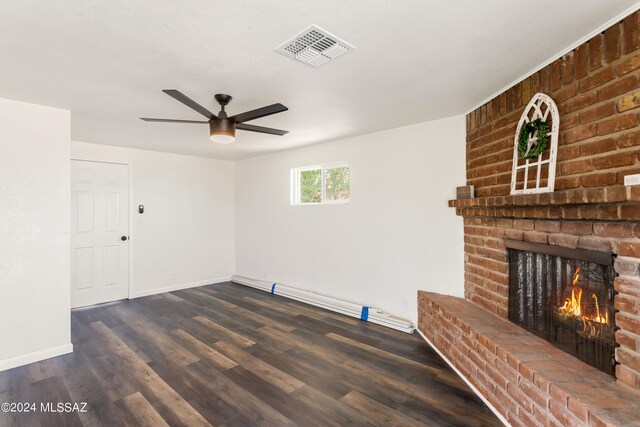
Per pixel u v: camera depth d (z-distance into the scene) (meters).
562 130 1.90
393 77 2.26
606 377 1.65
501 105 2.52
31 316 2.79
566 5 1.46
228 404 2.17
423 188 3.40
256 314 4.01
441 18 1.55
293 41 1.76
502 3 1.44
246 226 5.72
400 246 3.61
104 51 1.87
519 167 2.23
